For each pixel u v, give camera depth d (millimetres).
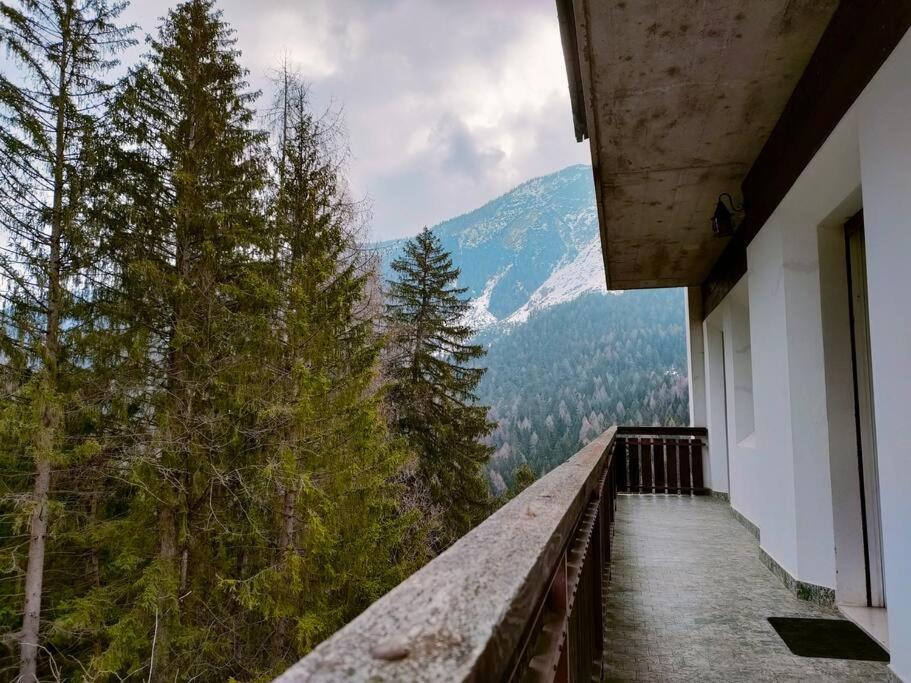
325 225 10781
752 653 2904
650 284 9367
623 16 2859
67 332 8781
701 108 3779
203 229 9930
